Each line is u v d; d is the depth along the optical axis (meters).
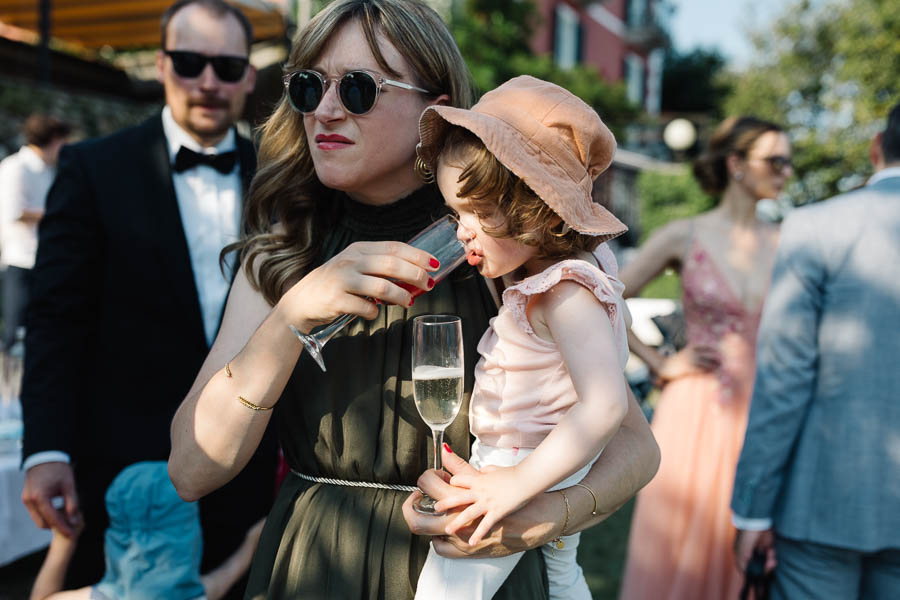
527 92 1.35
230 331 1.51
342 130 1.38
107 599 1.82
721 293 2.83
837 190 12.87
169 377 2.32
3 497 2.88
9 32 11.78
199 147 2.56
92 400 2.30
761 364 2.21
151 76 12.16
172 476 1.40
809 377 2.13
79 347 2.29
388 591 1.35
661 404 2.96
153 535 1.84
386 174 1.46
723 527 2.76
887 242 2.06
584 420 1.17
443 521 1.21
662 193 17.50
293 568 1.40
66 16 10.66
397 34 1.37
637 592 2.85
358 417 1.42
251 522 2.34
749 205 2.90
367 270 1.22
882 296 2.05
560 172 1.30
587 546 4.31
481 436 1.38
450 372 1.25
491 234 1.28
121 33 11.52
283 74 1.50
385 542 1.37
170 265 2.31
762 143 2.81
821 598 2.15
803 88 13.83
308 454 1.47
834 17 13.45
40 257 2.27
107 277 2.30
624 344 1.33
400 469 1.40
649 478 1.44
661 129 22.17
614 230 1.31
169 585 1.83
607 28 22.97
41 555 3.98
